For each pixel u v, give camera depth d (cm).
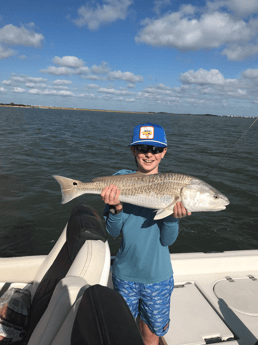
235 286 273
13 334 188
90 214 212
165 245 190
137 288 190
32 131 2588
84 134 2639
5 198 741
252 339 211
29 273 257
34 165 1134
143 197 194
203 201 191
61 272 185
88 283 145
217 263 299
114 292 103
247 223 632
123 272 192
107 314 88
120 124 5075
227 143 2336
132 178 201
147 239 190
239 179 986
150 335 200
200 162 1330
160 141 194
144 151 194
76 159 1311
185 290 268
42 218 634
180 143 2170
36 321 181
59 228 596
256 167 1227
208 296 257
